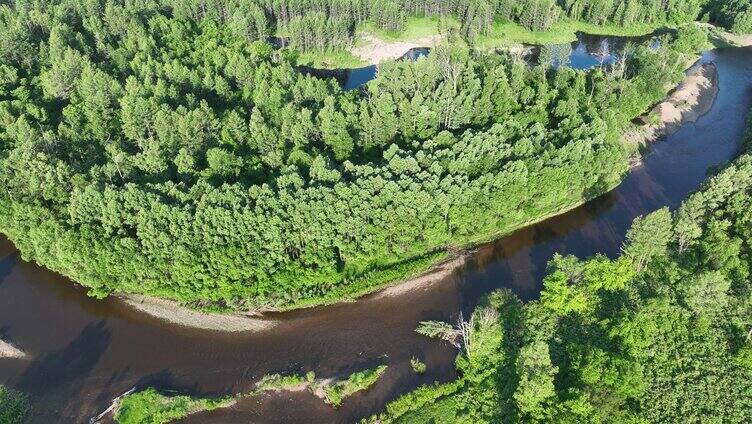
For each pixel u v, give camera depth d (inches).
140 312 4197.8
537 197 4749.0
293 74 6122.1
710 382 3371.1
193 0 7765.8
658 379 3410.4
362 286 4271.7
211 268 3996.1
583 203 5162.4
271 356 3875.5
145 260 4003.4
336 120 4936.0
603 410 3097.9
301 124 4923.7
